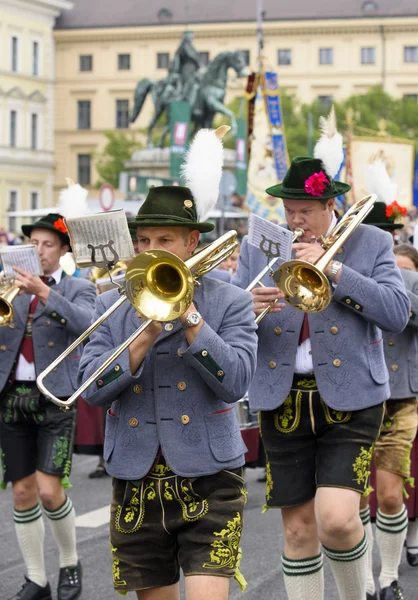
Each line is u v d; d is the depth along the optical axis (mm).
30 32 83688
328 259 5406
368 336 5719
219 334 4793
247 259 6023
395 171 18750
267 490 5797
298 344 5754
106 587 7418
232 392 4637
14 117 82812
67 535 7035
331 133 5754
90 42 90875
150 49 90625
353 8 90188
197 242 4852
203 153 4828
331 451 5605
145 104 91062
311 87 90688
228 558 4633
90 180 90938
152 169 45312
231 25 90062
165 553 4762
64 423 6949
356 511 5484
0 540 8797
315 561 5699
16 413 6922
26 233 7348
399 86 89938
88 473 11953
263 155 18281
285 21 90188
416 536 7883
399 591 6973
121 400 4789
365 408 5629
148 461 4691
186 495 4680
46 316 6883
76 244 4684
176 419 4691
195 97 48031
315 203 5711
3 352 6949
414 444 7754
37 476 6914
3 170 81875
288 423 5711
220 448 4695
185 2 91438
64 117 91188
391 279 5738
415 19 89000
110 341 4875
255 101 18266
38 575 7023
